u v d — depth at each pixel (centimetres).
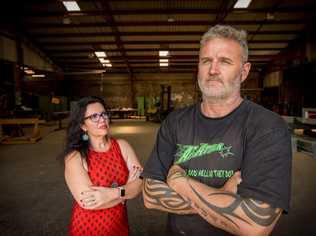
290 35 1764
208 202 108
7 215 341
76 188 175
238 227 104
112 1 1368
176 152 131
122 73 2486
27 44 1836
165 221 324
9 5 1385
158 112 1906
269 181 102
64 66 2320
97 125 185
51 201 389
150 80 2498
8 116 1141
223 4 1381
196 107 132
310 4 1388
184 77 2484
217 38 116
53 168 591
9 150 830
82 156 184
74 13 1438
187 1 1390
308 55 1634
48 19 1584
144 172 134
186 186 115
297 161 645
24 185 467
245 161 113
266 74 2261
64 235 288
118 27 1688
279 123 113
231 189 110
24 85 1728
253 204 101
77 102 190
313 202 375
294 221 317
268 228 100
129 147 204
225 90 116
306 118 314
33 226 311
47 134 1230
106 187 179
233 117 121
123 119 2266
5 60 1490
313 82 1161
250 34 1733
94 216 177
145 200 131
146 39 1858
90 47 2000
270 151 107
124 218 190
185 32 1725
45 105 1828
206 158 121
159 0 1375
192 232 123
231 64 115
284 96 1336
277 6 1386
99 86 2503
